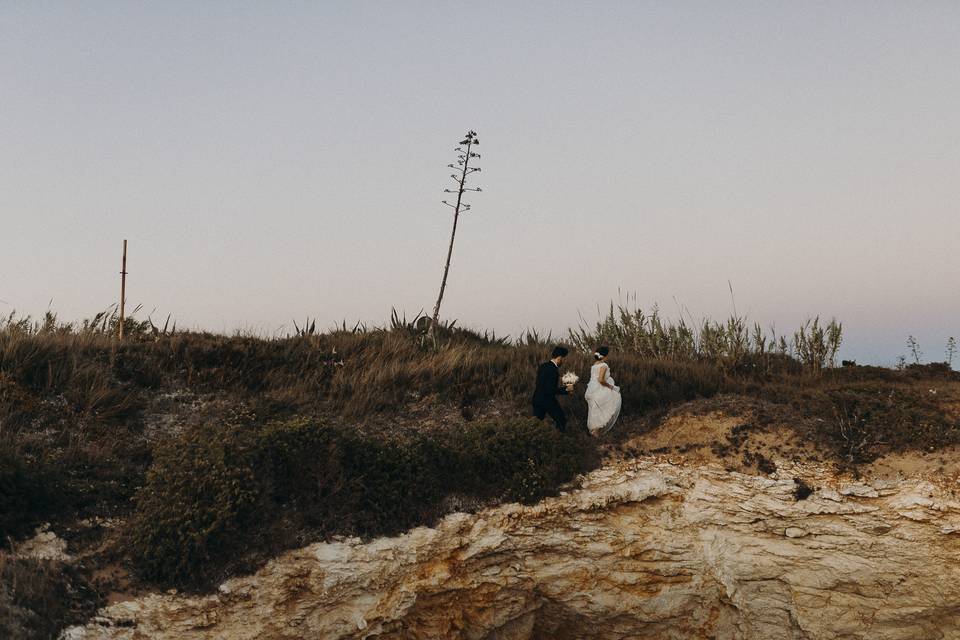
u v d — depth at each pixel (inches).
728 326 741.3
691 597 498.3
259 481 446.0
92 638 363.9
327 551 431.8
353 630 432.1
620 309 799.7
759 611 493.0
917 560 468.8
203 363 613.6
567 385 553.9
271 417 545.3
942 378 671.8
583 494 499.2
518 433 527.2
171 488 426.0
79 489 436.8
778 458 517.3
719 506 500.4
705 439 542.0
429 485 481.4
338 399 594.9
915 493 473.1
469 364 664.4
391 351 697.0
